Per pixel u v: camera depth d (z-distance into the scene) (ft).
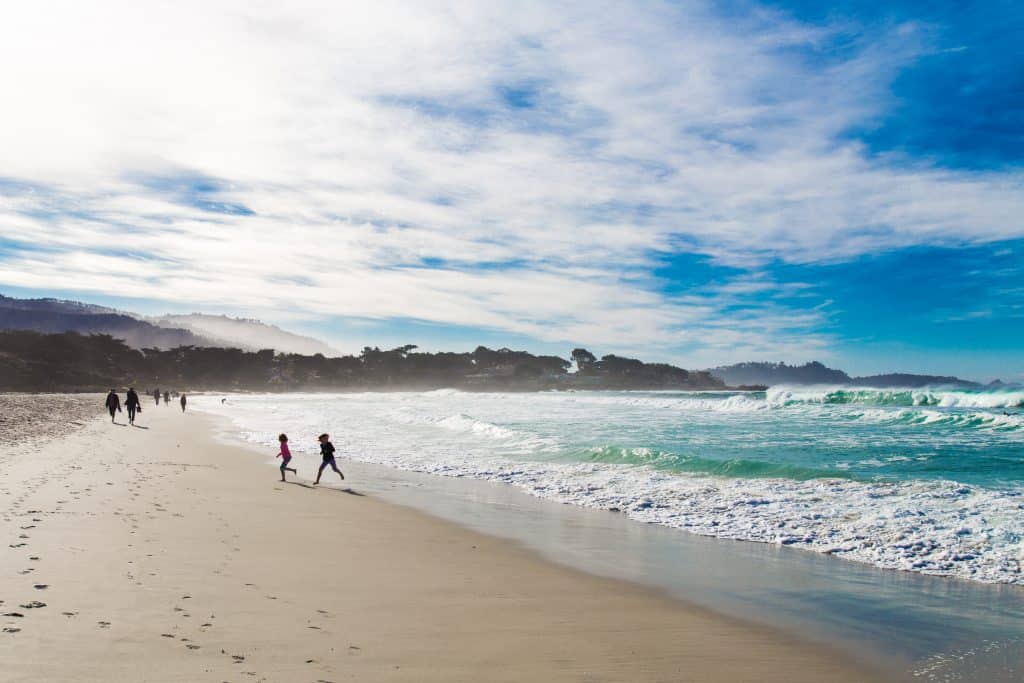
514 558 31.40
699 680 17.92
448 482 56.59
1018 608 24.88
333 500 45.83
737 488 50.37
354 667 17.28
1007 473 55.01
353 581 25.79
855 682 18.19
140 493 41.88
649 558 32.07
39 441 70.95
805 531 37.29
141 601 20.86
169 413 170.91
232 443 88.07
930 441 78.89
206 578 24.17
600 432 98.22
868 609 24.71
